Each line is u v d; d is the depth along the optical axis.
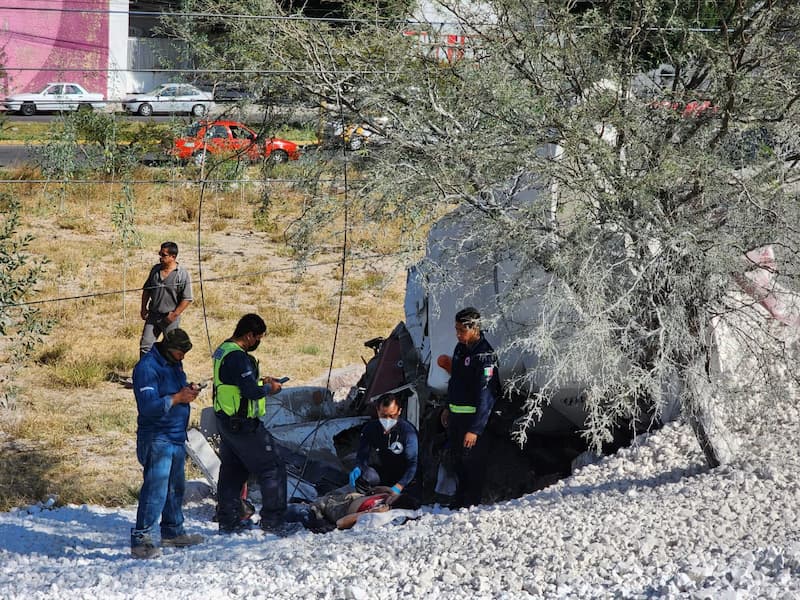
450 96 23.98
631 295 22.11
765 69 23.16
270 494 29.02
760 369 25.05
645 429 31.45
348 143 24.45
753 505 22.34
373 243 24.58
